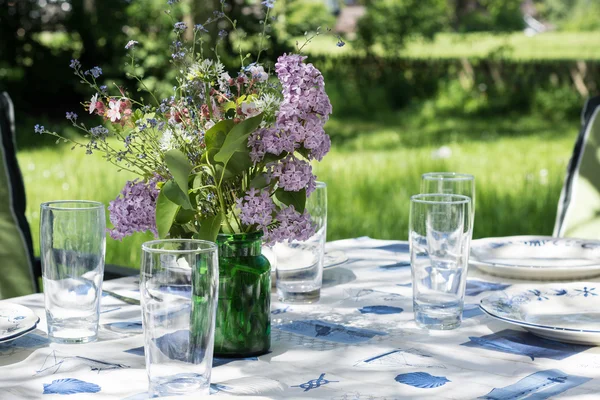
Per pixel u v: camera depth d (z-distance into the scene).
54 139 8.62
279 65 1.22
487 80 12.01
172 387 1.03
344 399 1.05
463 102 11.82
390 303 1.52
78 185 5.95
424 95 12.12
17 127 9.41
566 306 1.42
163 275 1.02
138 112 1.25
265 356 1.24
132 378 1.14
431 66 12.20
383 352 1.24
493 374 1.14
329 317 1.44
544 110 11.57
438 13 12.73
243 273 1.22
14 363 1.20
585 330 1.20
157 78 9.24
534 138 9.46
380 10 12.25
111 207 1.25
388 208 5.43
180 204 1.15
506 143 9.02
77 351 1.26
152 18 9.36
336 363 1.20
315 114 1.23
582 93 11.62
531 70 11.83
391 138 9.57
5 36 10.29
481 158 7.76
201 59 1.27
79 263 1.29
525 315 1.39
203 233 1.20
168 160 1.16
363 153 8.37
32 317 1.33
